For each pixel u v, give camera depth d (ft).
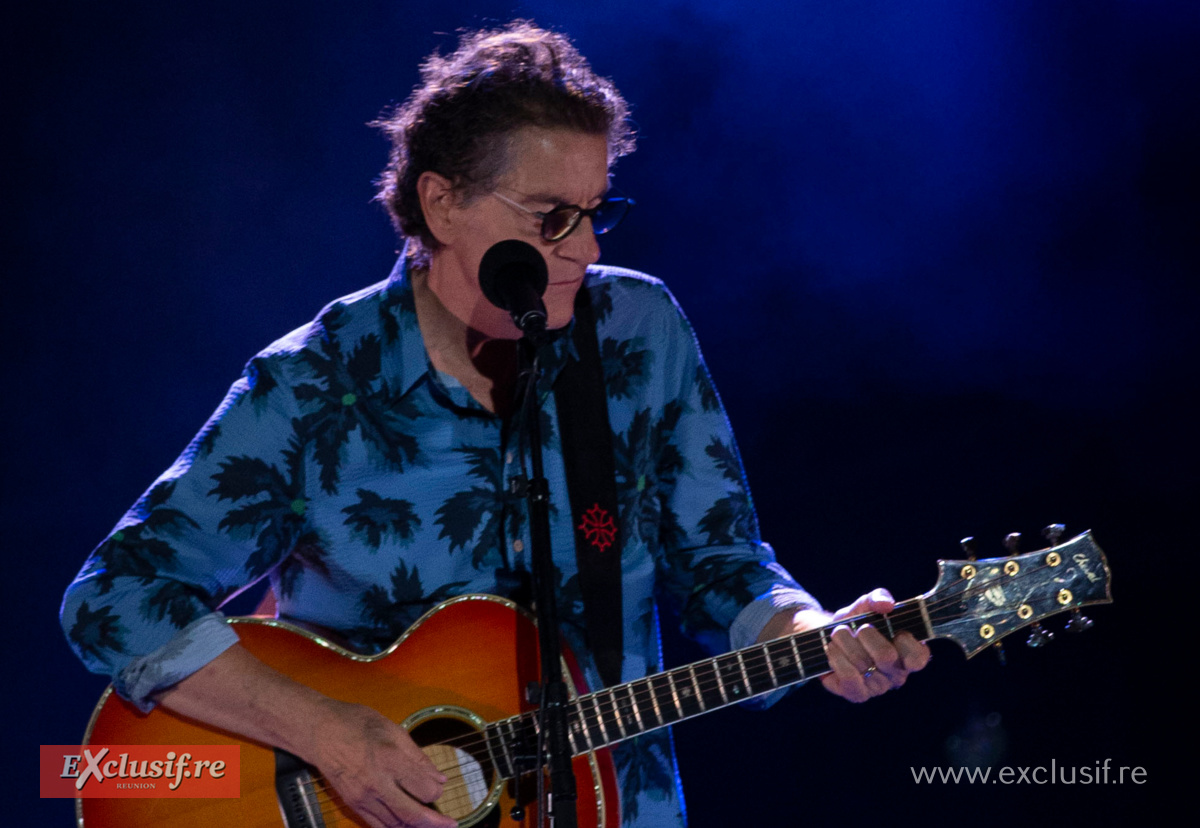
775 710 66.39
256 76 78.43
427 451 26.86
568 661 26.66
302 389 26.73
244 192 78.28
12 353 74.49
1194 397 80.59
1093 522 77.25
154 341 76.38
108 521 73.67
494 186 25.45
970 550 26.20
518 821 25.89
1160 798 61.00
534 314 23.31
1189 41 82.28
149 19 77.20
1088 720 63.62
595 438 27.50
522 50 26.23
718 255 86.07
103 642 25.85
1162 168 83.51
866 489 80.84
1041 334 84.17
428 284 27.43
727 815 64.49
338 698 26.63
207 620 26.13
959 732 64.23
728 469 28.48
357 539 26.71
